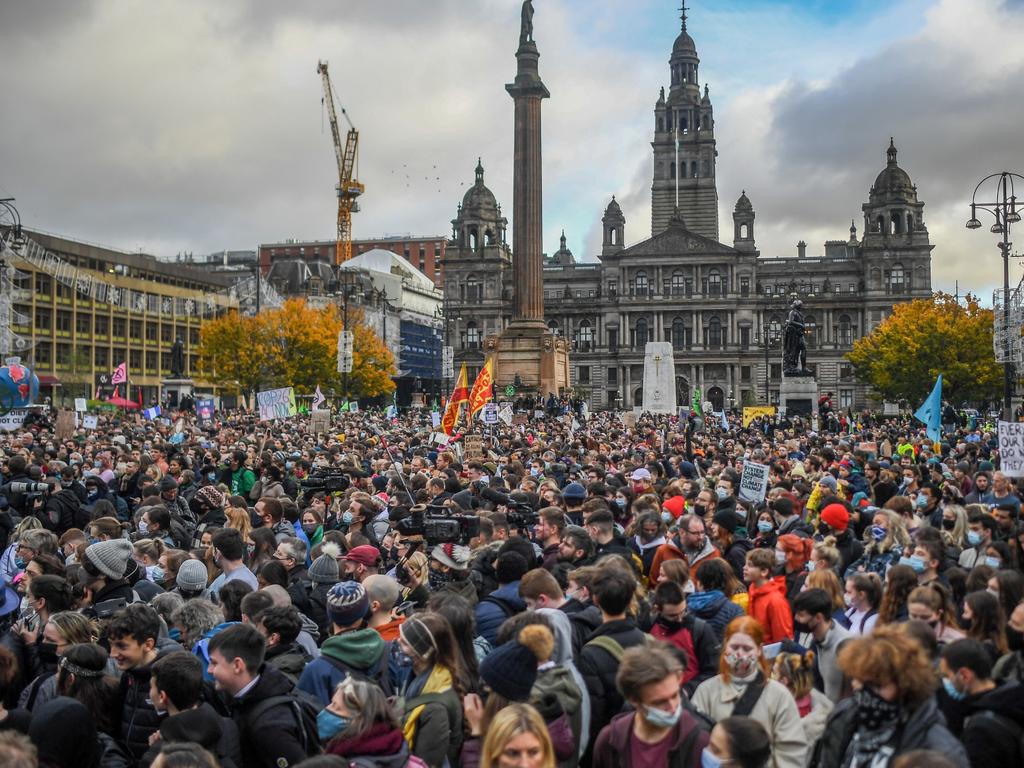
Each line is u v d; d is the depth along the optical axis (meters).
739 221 186.12
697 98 198.75
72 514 19.98
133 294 129.50
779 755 8.59
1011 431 20.81
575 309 186.12
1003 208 42.91
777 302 178.50
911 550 13.32
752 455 27.34
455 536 12.63
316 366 117.19
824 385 178.62
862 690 7.38
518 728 6.65
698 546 13.73
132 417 61.66
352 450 30.92
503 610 11.68
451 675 9.23
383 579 10.95
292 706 8.73
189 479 23.16
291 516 17.94
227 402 141.88
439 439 36.16
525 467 29.00
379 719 7.91
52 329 115.19
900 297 176.38
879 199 178.25
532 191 87.12
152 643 9.65
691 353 179.50
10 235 93.56
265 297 156.25
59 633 10.08
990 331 118.31
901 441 39.81
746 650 8.77
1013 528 15.10
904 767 5.79
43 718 8.12
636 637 9.94
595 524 14.51
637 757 8.14
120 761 9.10
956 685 8.51
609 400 184.00
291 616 10.46
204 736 8.16
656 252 181.62
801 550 13.70
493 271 187.38
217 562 13.66
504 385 88.38
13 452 26.36
